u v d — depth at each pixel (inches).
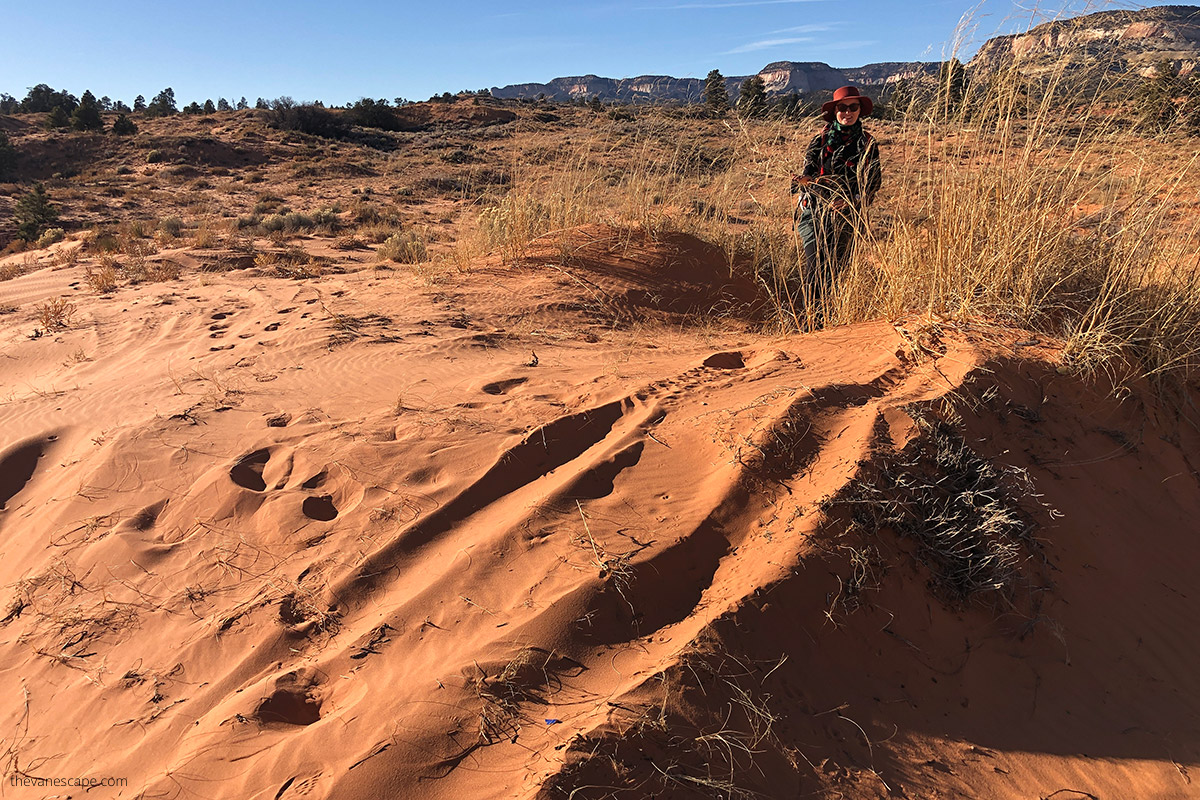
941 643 113.4
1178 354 175.2
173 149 1836.9
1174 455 160.4
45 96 3056.1
